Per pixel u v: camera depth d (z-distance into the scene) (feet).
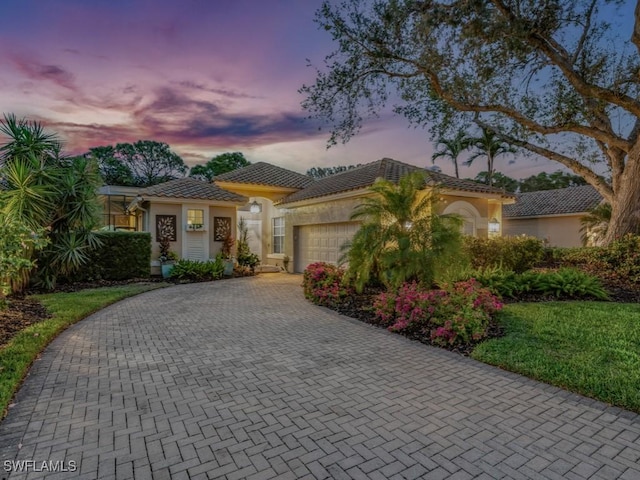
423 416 11.80
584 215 67.46
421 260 26.68
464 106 39.22
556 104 39.88
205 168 125.08
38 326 21.43
